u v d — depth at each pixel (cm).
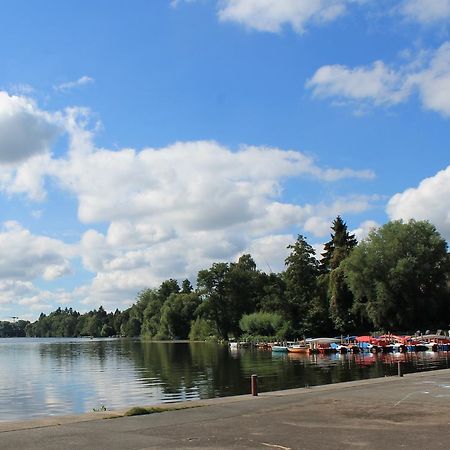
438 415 1759
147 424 1694
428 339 7981
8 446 1366
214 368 5969
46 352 12081
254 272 15212
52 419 1812
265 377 4706
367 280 9588
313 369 5422
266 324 12312
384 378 3108
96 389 4228
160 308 19888
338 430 1522
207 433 1516
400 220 9956
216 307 14525
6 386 4616
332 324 11188
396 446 1291
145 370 6000
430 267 9450
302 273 12412
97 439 1452
